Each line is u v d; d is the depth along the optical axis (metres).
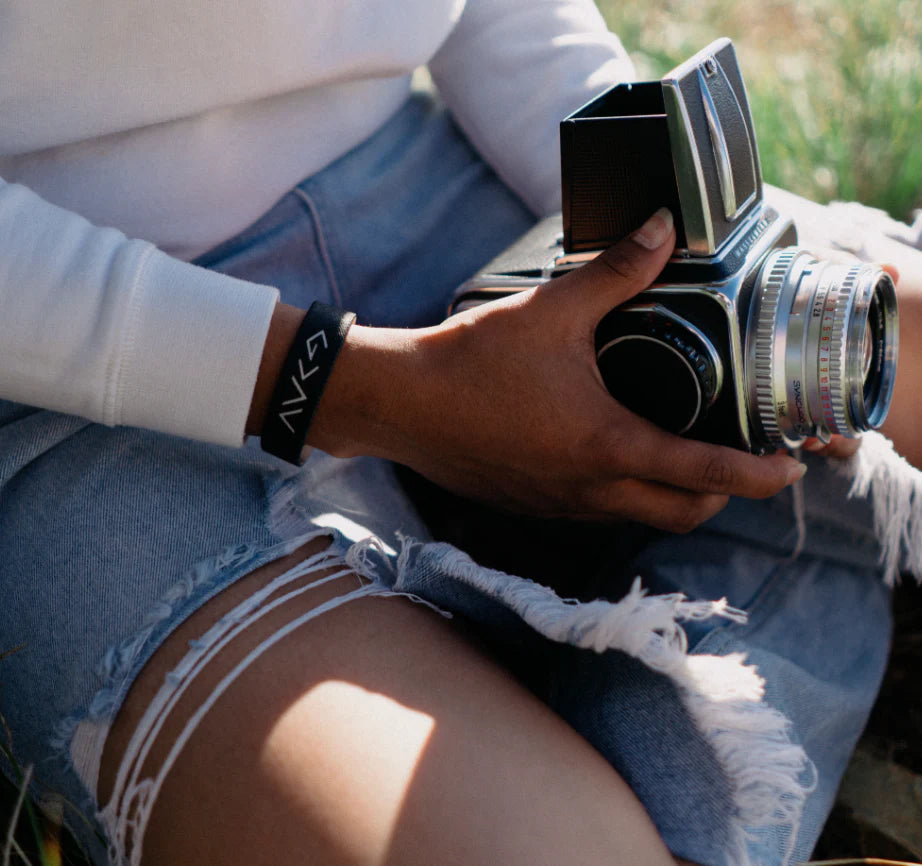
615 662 0.89
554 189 1.30
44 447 0.95
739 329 0.91
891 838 1.18
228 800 0.77
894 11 2.56
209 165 1.06
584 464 0.92
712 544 1.18
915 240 1.35
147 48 0.93
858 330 0.90
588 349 0.90
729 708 0.80
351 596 0.89
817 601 1.18
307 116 1.12
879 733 1.30
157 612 0.87
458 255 1.30
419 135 1.32
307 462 1.04
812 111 2.39
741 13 3.03
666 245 0.89
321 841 0.74
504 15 1.31
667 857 0.81
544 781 0.77
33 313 0.85
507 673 0.89
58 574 0.90
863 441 1.11
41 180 1.01
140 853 0.82
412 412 0.90
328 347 0.87
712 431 0.95
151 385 0.87
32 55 0.90
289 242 1.15
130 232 1.06
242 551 0.89
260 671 0.82
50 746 0.90
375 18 1.07
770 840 0.94
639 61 2.64
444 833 0.73
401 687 0.82
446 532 1.24
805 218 1.31
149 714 0.83
